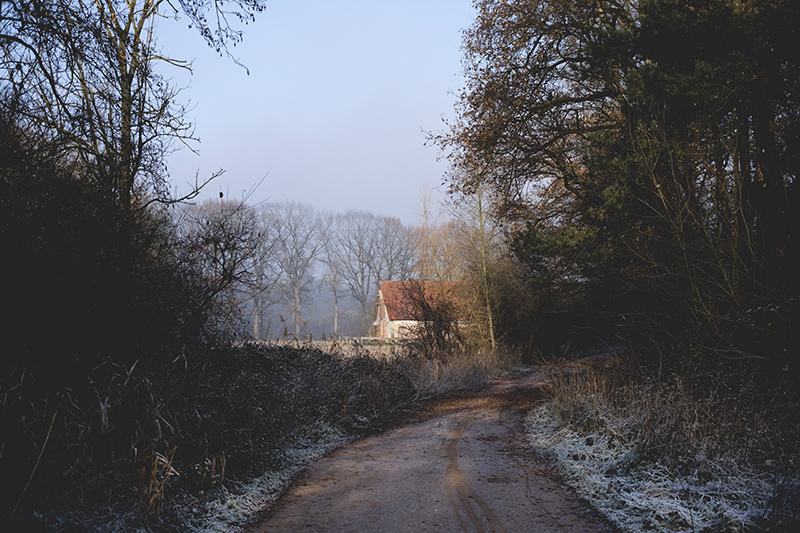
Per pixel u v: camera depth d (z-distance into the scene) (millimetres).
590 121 16891
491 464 8211
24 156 5910
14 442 4820
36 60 7164
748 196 7945
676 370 9297
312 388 10875
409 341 22578
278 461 7879
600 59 11117
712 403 7340
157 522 5199
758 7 8648
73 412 5508
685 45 9328
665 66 9398
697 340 9234
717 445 6477
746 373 7801
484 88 15812
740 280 8039
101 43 7871
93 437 5320
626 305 11953
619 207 9688
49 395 5512
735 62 8336
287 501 6492
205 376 8039
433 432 10930
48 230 6109
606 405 9195
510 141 15922
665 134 8828
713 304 8508
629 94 10102
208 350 8836
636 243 9648
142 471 5320
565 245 11133
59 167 6609
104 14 8219
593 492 6488
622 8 14398
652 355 11219
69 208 6340
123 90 8430
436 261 27547
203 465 6473
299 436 9344
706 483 5992
